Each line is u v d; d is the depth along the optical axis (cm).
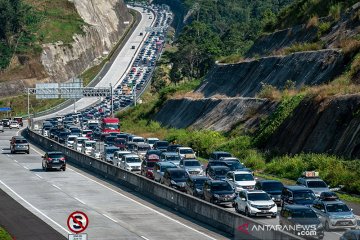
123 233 9144
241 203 10175
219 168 12788
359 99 14888
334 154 14450
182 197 10762
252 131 18912
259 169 15700
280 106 17850
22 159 18638
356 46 18525
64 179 14688
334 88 16438
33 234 9094
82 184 13938
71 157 18088
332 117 15200
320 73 19062
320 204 9212
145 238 8831
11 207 11225
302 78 19712
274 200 10875
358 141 13988
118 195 12531
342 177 12925
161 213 10669
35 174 15500
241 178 11800
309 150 15350
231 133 19662
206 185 11169
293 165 14538
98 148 18338
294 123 16412
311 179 11388
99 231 9288
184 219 10138
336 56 18925
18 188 13388
